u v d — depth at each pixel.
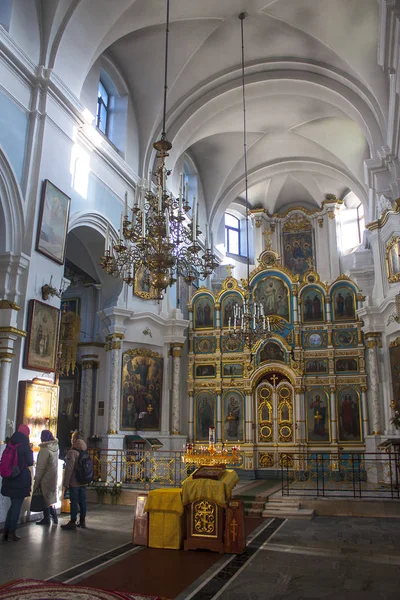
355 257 22.88
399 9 10.80
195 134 20.48
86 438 16.88
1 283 11.09
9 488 8.45
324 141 22.73
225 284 20.23
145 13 14.80
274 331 19.55
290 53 17.75
